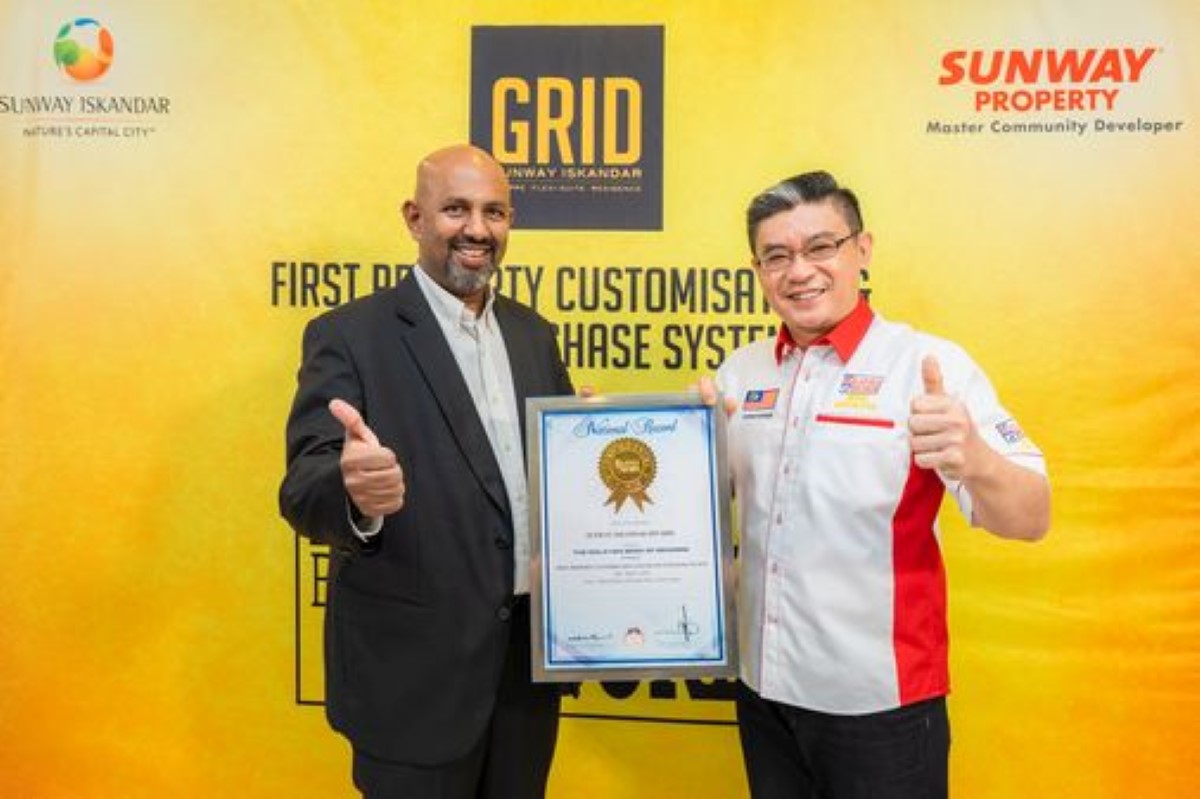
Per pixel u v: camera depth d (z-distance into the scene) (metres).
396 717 1.42
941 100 1.96
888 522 1.33
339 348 1.47
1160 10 1.92
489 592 1.44
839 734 1.34
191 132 2.07
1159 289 1.94
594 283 2.03
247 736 2.12
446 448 1.45
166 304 2.09
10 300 2.10
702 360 2.03
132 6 2.06
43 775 2.14
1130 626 1.97
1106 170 1.94
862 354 1.39
